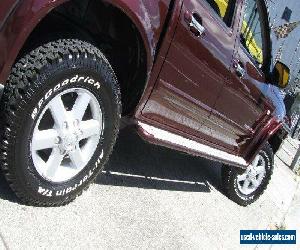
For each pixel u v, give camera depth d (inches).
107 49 116.6
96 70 98.7
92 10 108.0
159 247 124.5
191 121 145.3
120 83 118.0
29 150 93.2
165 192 159.9
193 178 192.9
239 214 191.8
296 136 604.7
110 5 102.5
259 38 164.4
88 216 114.9
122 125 125.7
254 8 152.9
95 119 106.1
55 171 100.9
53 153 99.5
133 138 182.4
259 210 214.5
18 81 87.9
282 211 238.7
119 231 118.6
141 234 124.6
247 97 166.6
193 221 154.0
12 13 81.4
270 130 193.3
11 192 103.3
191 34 121.3
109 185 137.1
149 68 112.1
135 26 104.3
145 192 148.6
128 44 111.6
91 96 101.9
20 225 96.6
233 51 144.7
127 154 166.6
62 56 91.7
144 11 103.7
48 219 103.6
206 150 157.5
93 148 108.5
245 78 157.8
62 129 98.4
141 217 132.6
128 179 149.0
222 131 166.7
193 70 129.9
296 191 308.3
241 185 200.1
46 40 93.4
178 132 142.6
